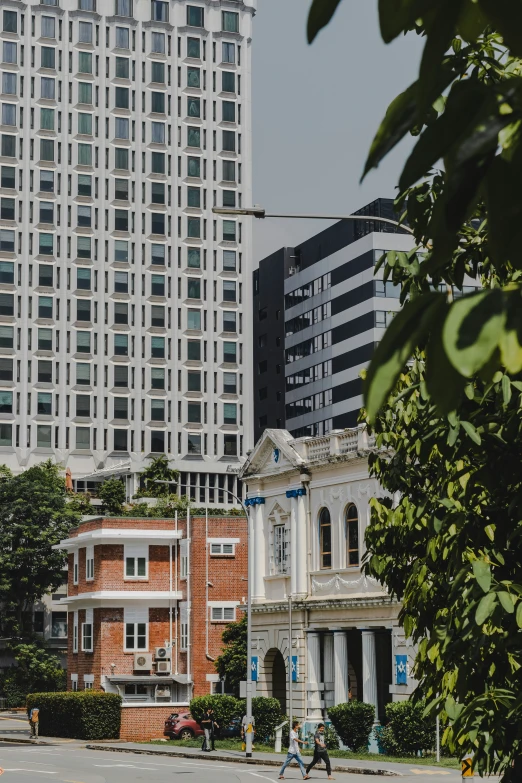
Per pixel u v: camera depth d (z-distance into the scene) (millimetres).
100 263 169875
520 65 10945
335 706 65250
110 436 166625
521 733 9695
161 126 175625
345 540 67875
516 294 3121
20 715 114625
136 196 173000
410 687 61344
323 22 3135
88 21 174250
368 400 3162
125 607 87812
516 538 10859
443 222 3309
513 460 10336
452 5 3191
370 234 158375
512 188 3209
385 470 15180
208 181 177000
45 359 165125
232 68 180750
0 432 162125
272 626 74062
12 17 170625
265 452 75688
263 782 50094
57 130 170500
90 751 74500
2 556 119500
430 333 3150
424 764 56375
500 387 10539
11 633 123688
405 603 14219
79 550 91375
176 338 171875
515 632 9141
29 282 166125
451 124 3344
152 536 88312
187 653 86250
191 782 50062
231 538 87750
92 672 88000
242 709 74625
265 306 188625
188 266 174000
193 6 179750
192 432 170500
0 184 166625
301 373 175625
